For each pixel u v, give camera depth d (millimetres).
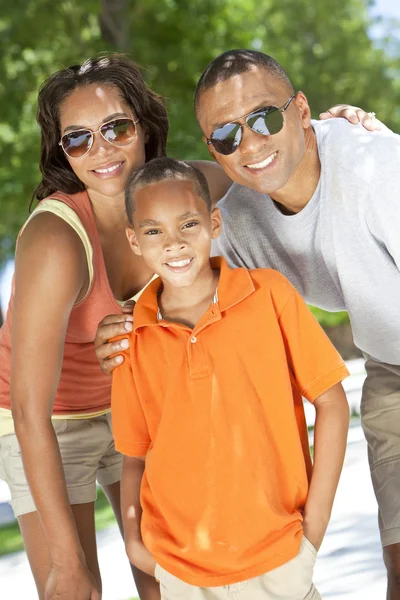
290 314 3738
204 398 3635
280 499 3590
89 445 4469
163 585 3668
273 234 4355
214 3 18172
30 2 17219
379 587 6188
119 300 4320
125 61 4230
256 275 3787
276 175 4047
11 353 3959
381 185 3961
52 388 3906
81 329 4242
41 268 3902
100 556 8180
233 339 3668
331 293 4422
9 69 17375
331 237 4156
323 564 6914
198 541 3559
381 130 4273
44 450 3859
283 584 3533
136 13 17875
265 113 3980
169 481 3645
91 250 4074
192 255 3719
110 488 4691
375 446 4465
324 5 26891
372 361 4578
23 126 17344
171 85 17438
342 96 27047
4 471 4301
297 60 25625
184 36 17875
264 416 3627
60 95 4137
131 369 3818
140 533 3828
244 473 3568
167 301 3824
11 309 4262
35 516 4199
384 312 4207
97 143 4098
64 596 3814
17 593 7375
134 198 3770
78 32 17516
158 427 3711
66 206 4090
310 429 13336
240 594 3531
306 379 3736
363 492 9109
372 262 4102
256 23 19594
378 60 27812
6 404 4301
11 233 19688
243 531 3539
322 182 4125
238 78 4004
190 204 3713
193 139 16219
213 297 3768
